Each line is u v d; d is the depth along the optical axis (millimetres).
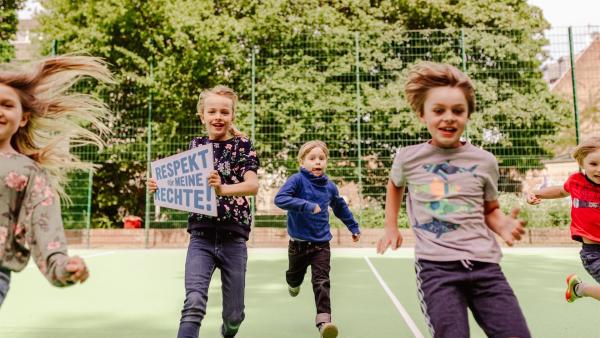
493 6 14586
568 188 3586
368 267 7398
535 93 11555
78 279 1577
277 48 12234
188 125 12219
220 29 12227
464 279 2029
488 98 11523
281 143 11859
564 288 5496
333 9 14031
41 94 1993
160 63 12172
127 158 11867
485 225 2182
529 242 10773
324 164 3834
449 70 2227
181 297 4898
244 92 12195
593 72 11398
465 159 2232
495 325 1914
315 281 3455
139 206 13109
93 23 13102
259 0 13531
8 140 1867
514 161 11320
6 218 1700
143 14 12883
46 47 13352
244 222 3016
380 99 11945
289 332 3467
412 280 6074
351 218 4047
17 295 4988
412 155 2320
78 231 11461
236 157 3080
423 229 2197
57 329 3576
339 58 12141
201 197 2879
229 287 2887
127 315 4059
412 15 14930
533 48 11695
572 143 11242
